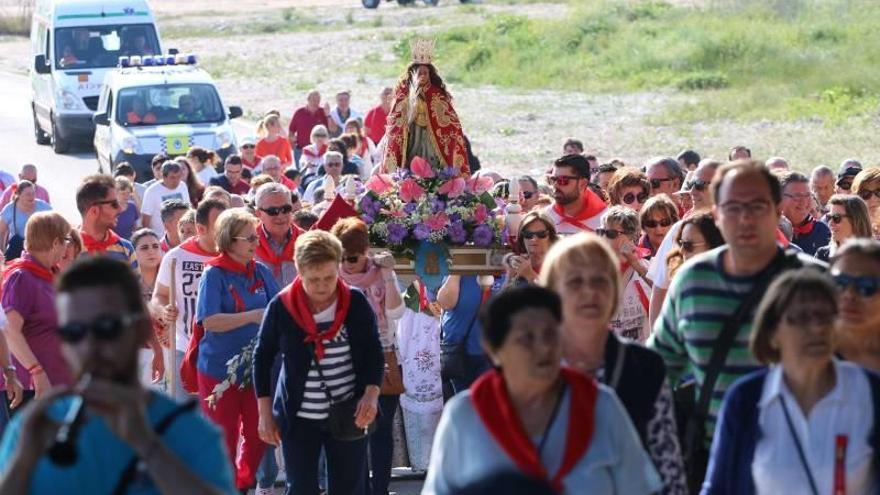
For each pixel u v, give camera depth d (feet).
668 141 245.65
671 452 42.47
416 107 79.46
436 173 76.79
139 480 31.76
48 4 246.88
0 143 256.52
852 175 107.04
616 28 385.70
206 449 32.07
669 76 325.62
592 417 38.09
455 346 74.79
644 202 89.92
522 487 35.99
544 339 37.29
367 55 394.11
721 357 45.34
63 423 31.27
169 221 95.81
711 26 376.89
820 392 41.14
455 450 38.04
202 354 71.56
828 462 40.70
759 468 41.27
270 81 350.84
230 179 133.49
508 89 329.72
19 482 30.63
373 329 63.05
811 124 257.75
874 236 86.53
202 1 575.79
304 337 61.87
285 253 79.15
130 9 243.19
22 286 70.13
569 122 272.72
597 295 42.16
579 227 83.71
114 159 190.80
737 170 45.16
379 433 72.08
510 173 214.90
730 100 284.61
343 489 63.98
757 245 44.83
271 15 510.17
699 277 46.01
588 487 37.76
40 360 70.90
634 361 42.65
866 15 375.45
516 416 37.78
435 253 75.15
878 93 286.05
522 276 72.08
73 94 235.40
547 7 505.25
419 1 532.73
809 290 40.50
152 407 32.07
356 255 70.08
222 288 71.20
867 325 46.60
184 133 190.49
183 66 206.39
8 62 416.67
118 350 31.58
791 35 350.84
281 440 63.82
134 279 32.27
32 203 107.04
